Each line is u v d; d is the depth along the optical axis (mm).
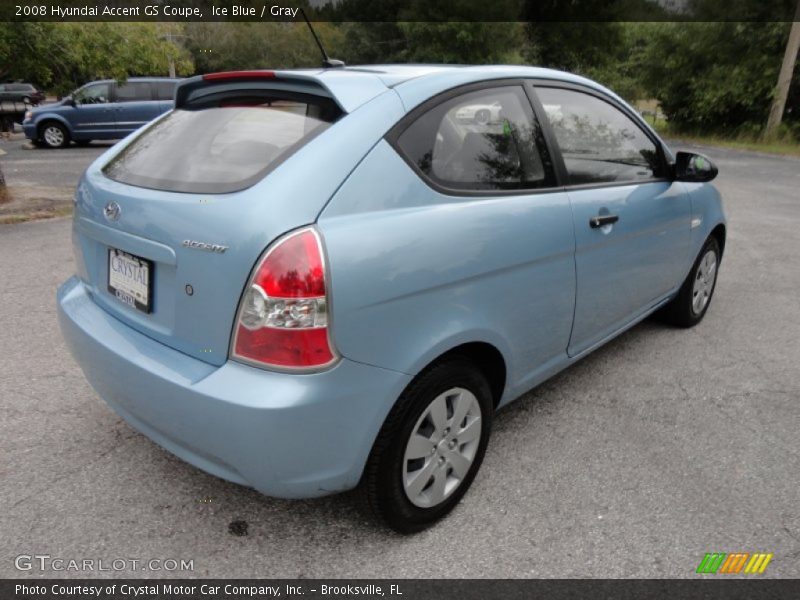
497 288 2400
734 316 4707
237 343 1908
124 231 2189
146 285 2156
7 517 2395
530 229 2512
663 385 3592
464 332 2258
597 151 3068
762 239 7137
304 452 1918
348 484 2092
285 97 2301
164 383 2000
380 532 2371
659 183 3545
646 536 2371
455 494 2461
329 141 2027
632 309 3510
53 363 3646
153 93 16359
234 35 31781
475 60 27766
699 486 2674
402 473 2203
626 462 2842
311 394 1869
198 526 2383
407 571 2189
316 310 1846
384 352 2018
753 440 3035
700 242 4090
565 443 2986
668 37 25688
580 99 3062
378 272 1962
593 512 2500
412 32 27828
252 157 2090
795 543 2350
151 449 2850
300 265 1836
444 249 2156
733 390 3541
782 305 4953
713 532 2398
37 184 9836
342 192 1969
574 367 3820
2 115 21312
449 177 2289
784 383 3635
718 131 25062
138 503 2496
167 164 2293
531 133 2693
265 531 2365
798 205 9375
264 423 1839
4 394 3283
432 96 2309
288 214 1877
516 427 3125
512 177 2551
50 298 4668
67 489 2566
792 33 20906
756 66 23312
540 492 2619
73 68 8859
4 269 5340
